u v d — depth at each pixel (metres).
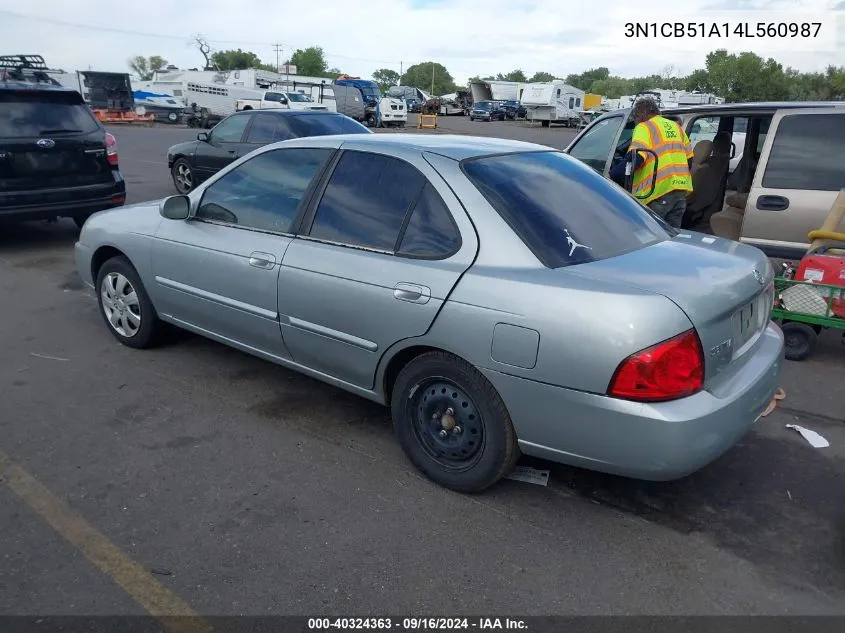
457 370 3.12
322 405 4.22
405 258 3.31
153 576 2.71
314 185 3.80
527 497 3.30
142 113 38.19
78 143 7.94
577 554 2.90
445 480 3.32
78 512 3.11
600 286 2.81
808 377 4.81
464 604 2.61
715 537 3.04
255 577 2.72
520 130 41.91
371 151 3.65
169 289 4.52
